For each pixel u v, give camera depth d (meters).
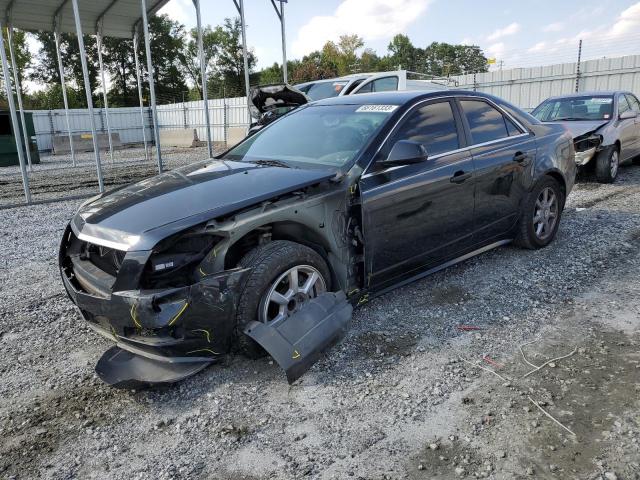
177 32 64.94
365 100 4.34
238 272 2.91
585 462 2.28
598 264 4.76
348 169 3.51
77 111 29.58
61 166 18.38
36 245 6.58
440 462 2.32
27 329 3.95
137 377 2.87
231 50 66.81
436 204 3.96
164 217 2.89
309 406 2.80
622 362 3.09
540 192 5.07
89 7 14.66
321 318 3.16
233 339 3.02
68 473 2.38
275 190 3.11
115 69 60.78
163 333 2.75
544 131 5.20
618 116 9.21
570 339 3.40
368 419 2.66
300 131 4.27
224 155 4.49
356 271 3.59
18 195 11.22
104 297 2.84
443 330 3.61
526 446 2.40
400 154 3.52
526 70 21.34
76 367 3.36
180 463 2.41
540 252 5.19
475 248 4.57
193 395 2.96
